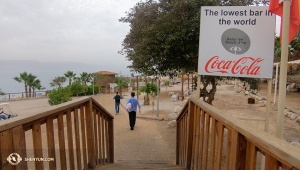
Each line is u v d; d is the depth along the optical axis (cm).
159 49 420
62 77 4053
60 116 215
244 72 290
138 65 495
